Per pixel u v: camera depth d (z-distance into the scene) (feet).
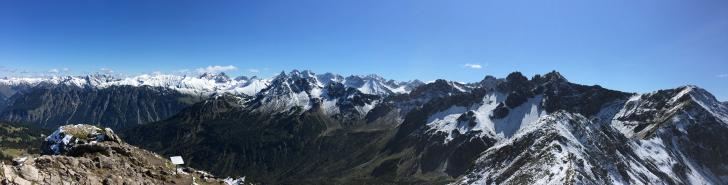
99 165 203.00
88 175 181.98
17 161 167.63
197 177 295.89
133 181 207.21
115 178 196.03
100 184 182.09
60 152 306.35
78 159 191.21
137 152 280.31
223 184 309.01
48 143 320.09
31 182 153.07
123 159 249.75
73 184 169.37
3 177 143.54
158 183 232.94
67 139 312.50
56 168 172.24
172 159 306.35
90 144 246.06
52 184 160.66
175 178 259.80
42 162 170.91
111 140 321.93
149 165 266.77
